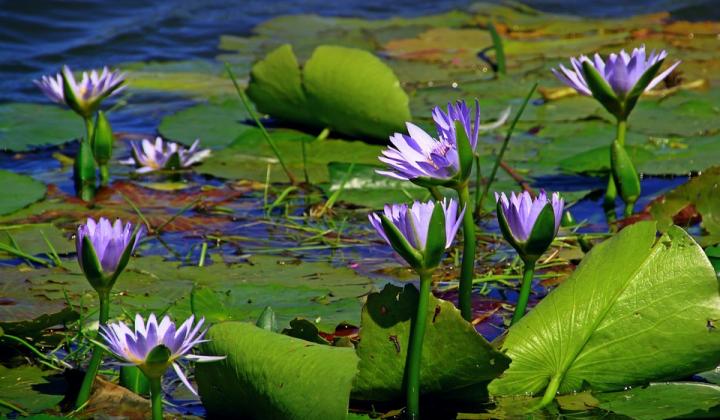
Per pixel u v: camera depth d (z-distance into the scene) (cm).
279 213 699
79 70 1126
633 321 425
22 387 436
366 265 592
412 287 405
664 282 428
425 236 372
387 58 1217
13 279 545
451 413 414
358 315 491
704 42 1253
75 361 469
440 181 392
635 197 654
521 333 423
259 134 859
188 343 362
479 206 681
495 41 1112
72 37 1248
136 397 421
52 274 554
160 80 1095
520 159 810
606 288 430
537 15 1473
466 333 391
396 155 390
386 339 408
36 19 1287
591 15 1493
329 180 752
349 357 379
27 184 718
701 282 424
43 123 897
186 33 1309
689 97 974
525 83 1081
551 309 429
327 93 825
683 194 624
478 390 416
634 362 423
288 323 477
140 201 711
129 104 1009
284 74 845
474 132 393
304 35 1327
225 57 1216
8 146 833
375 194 732
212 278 549
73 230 645
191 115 930
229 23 1376
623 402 417
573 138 853
